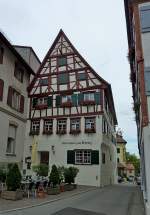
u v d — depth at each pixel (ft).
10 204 42.39
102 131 97.04
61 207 42.42
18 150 72.33
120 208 45.01
